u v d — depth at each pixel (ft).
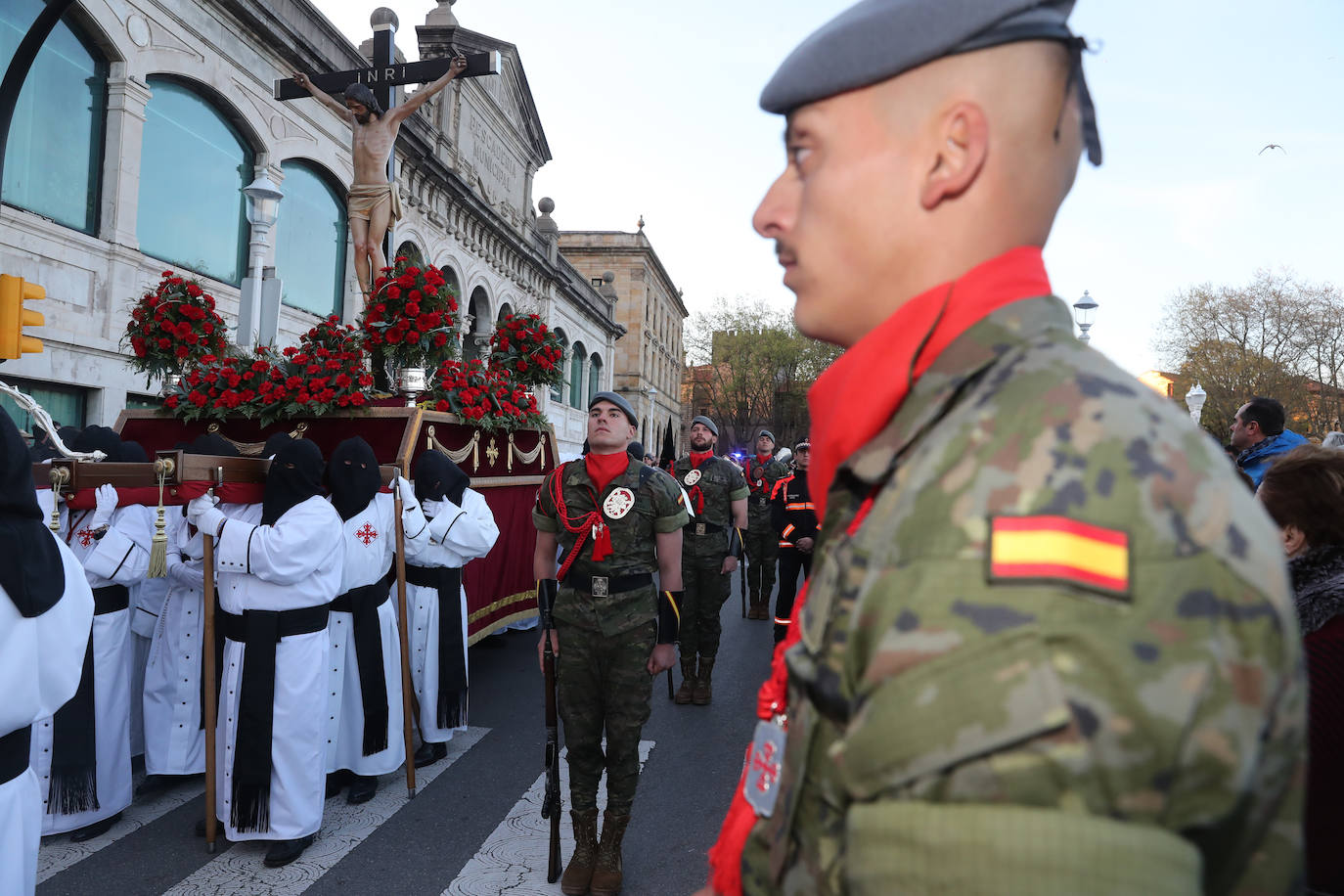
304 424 18.83
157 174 36.01
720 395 163.02
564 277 92.79
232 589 12.16
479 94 68.85
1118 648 1.45
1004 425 1.75
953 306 2.11
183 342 21.65
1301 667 1.67
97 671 12.66
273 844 11.98
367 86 29.71
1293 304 116.88
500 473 22.33
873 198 2.23
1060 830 1.40
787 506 22.54
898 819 1.54
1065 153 2.22
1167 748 1.44
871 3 2.29
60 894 10.91
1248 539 1.58
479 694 20.67
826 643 1.94
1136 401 1.73
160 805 13.82
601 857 11.34
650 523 11.77
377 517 14.34
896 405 2.13
